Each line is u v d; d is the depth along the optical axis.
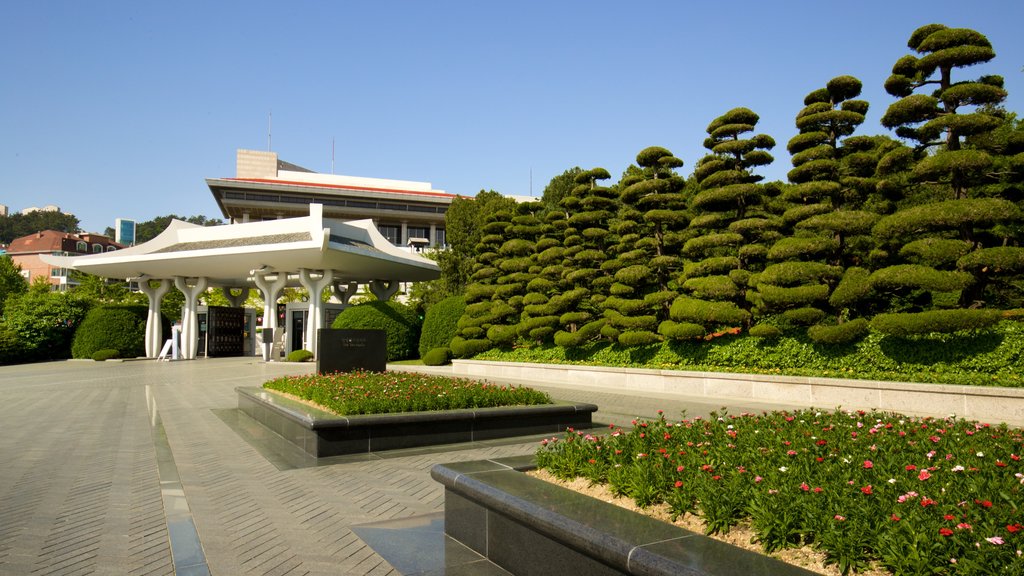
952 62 13.15
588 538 3.41
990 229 13.98
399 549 4.80
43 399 16.22
